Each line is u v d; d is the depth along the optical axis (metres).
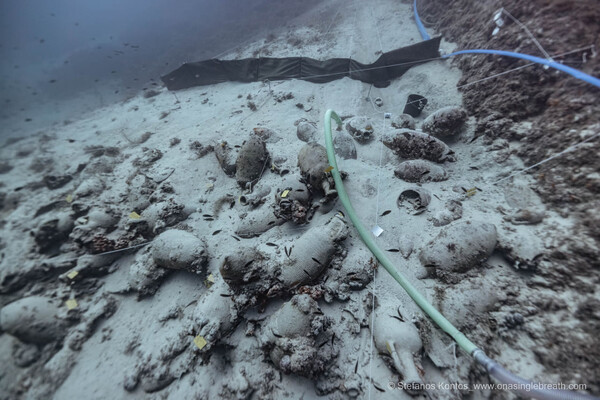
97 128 4.59
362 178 2.35
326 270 1.80
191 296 1.94
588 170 1.63
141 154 3.40
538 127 2.01
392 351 1.38
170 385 1.61
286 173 2.49
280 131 3.13
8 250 2.40
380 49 4.27
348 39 4.75
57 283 2.12
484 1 3.16
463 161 2.27
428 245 1.77
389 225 2.01
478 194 2.01
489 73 2.55
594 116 1.76
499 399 1.26
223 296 1.69
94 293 2.07
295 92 3.77
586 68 1.97
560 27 2.18
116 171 3.20
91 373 1.72
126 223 2.30
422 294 1.65
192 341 1.71
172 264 1.93
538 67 2.18
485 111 2.40
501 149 2.12
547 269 1.49
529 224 1.69
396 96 3.42
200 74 4.81
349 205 2.05
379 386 1.39
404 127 2.65
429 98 3.07
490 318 1.46
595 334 1.24
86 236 2.21
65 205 2.85
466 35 3.28
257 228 2.14
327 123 2.42
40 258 2.28
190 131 3.67
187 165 2.92
